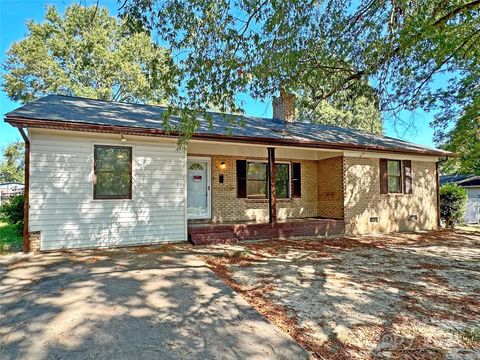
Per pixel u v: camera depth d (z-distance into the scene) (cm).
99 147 756
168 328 326
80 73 2123
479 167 2078
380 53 607
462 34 685
